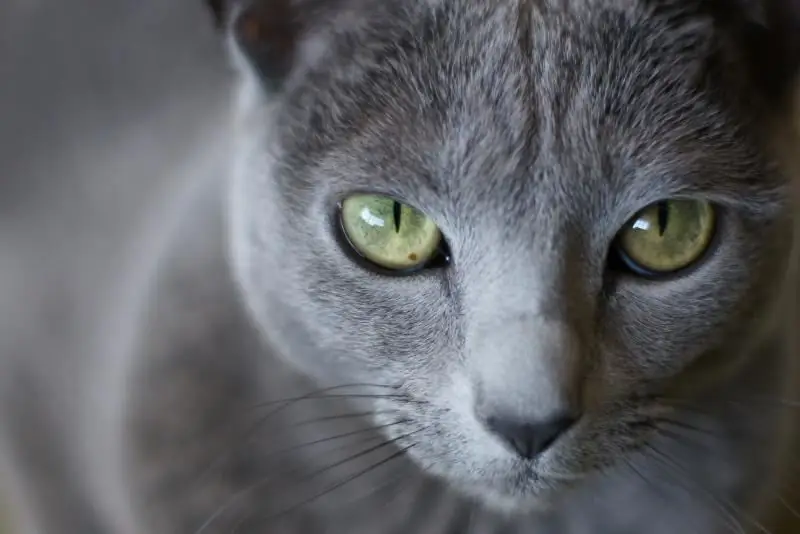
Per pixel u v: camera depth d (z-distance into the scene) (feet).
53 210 1.67
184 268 1.50
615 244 1.30
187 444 1.47
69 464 1.58
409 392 1.34
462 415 1.29
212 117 1.65
